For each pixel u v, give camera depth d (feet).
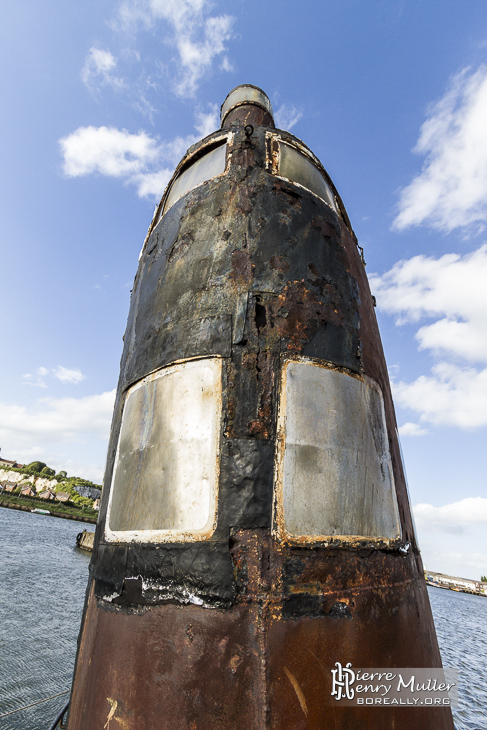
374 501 11.11
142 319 14.29
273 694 7.70
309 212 14.55
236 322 11.51
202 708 7.77
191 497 9.82
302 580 8.95
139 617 9.26
